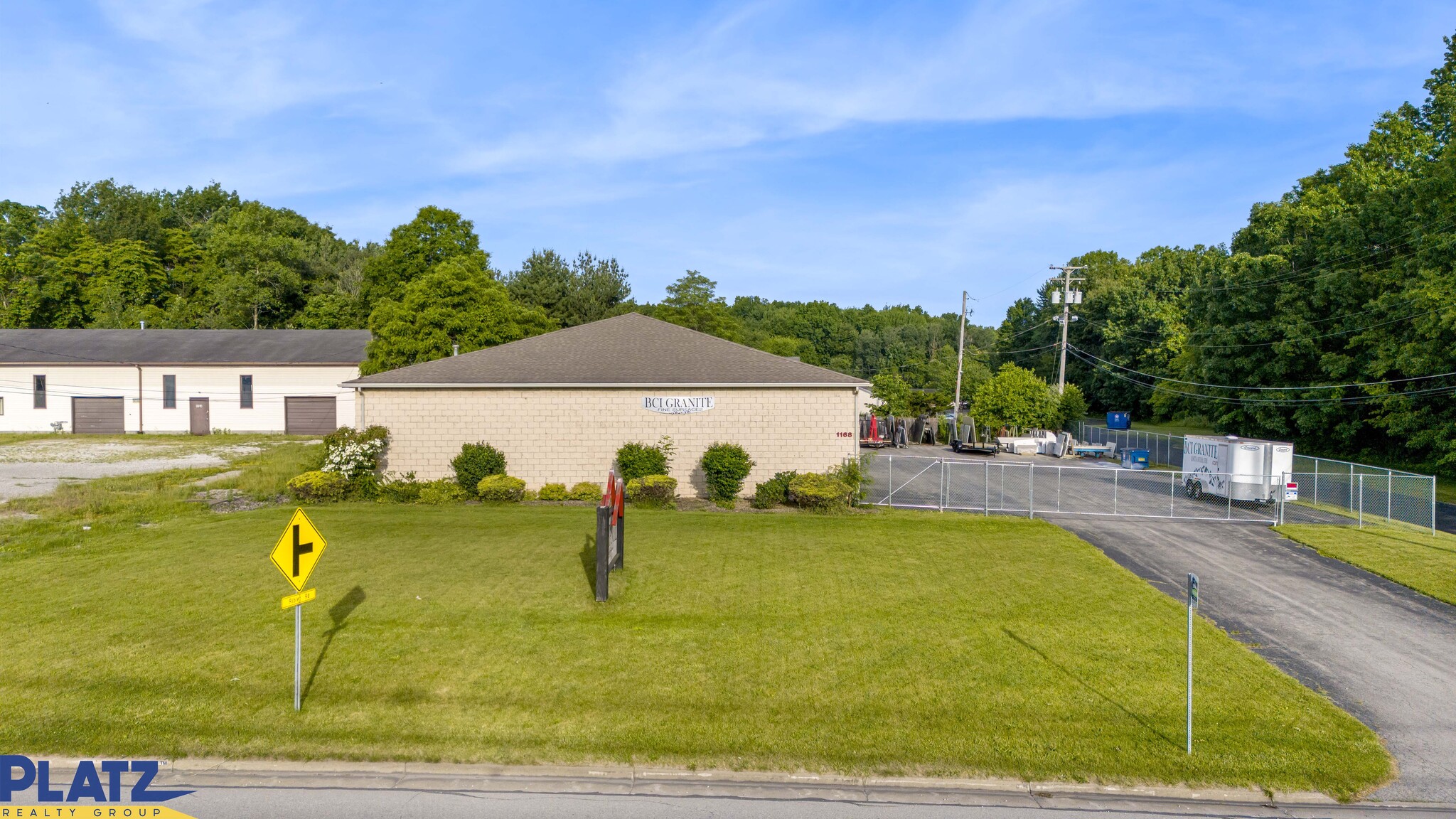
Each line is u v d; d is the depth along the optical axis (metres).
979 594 14.52
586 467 24.94
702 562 16.36
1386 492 24.83
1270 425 42.41
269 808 7.71
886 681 10.62
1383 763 8.89
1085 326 80.00
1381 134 44.41
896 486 30.28
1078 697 10.26
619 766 8.54
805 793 8.20
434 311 40.94
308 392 45.91
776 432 24.92
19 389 45.50
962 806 7.99
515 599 13.66
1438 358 31.61
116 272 73.69
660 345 27.89
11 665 10.59
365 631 12.06
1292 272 41.69
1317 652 12.45
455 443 24.88
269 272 72.31
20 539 17.81
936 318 157.25
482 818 7.62
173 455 35.28
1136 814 7.93
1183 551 19.09
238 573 15.06
